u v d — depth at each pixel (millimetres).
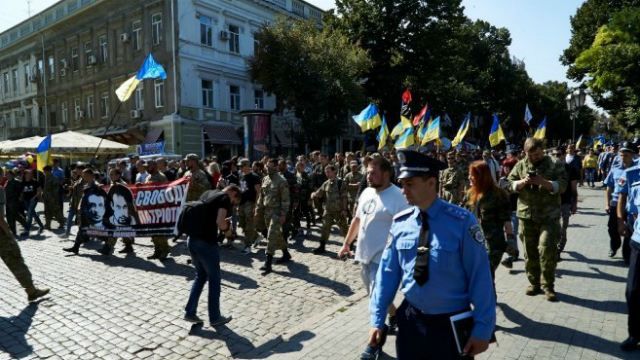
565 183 5199
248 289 6363
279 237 7469
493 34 47844
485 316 2145
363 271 4223
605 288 5793
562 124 61156
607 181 7449
